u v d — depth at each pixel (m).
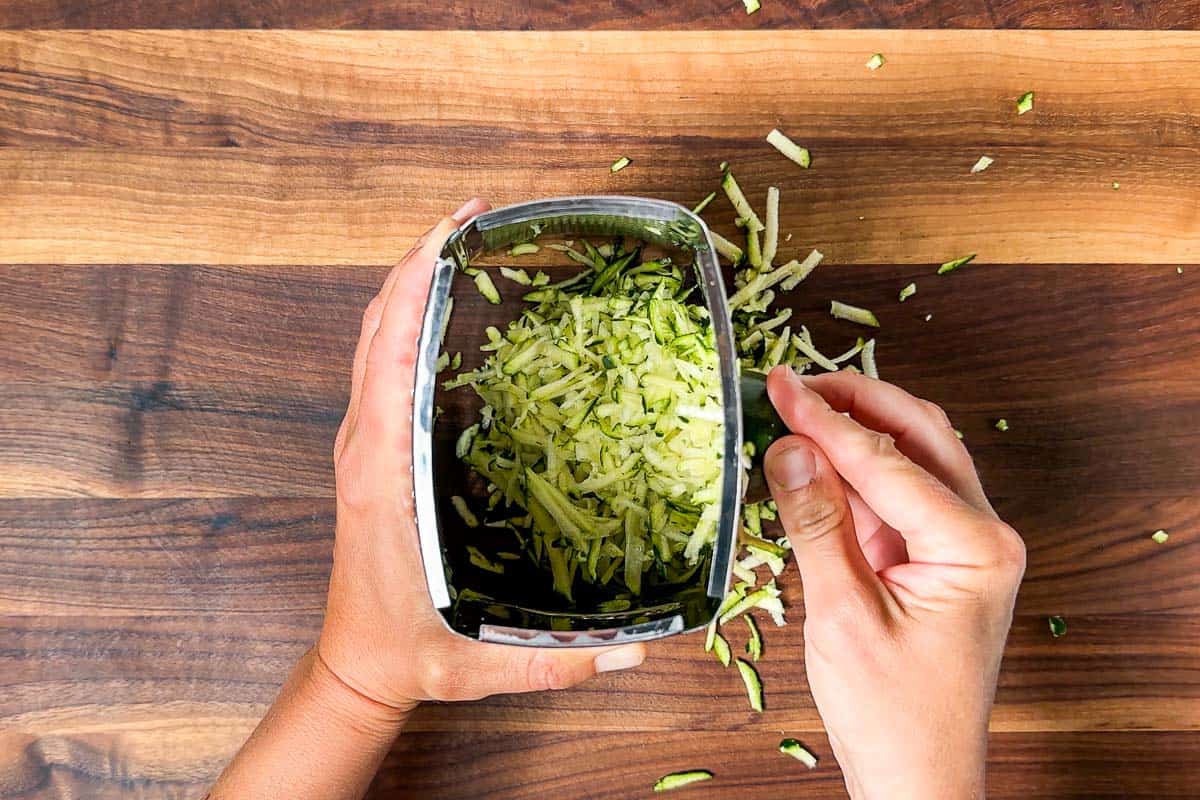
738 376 0.43
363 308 0.57
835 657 0.47
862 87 0.58
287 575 0.57
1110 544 0.58
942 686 0.47
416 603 0.50
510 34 0.57
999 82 0.58
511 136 0.57
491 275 0.56
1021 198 0.58
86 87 0.57
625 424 0.51
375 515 0.51
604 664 0.51
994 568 0.47
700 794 0.57
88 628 0.57
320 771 0.52
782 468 0.46
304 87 0.57
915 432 0.51
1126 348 0.58
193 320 0.57
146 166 0.57
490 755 0.57
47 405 0.57
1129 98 0.58
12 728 0.56
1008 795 0.58
